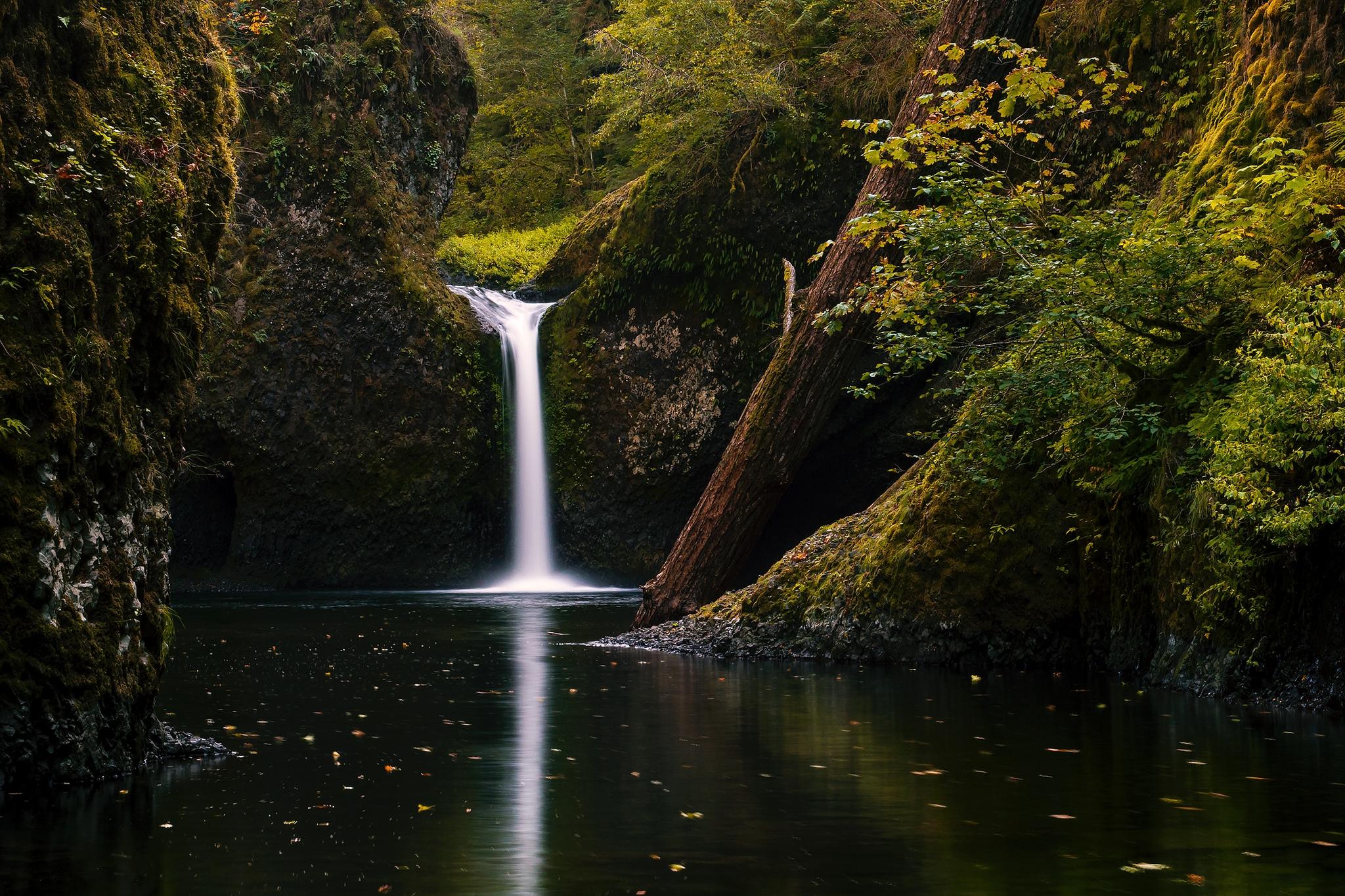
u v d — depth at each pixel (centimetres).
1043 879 368
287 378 2319
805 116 2141
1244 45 1093
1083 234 842
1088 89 1602
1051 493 969
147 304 561
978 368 971
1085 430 882
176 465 599
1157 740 620
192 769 545
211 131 627
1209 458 800
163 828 433
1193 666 819
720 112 2214
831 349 1176
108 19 570
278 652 1112
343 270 2347
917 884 363
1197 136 1377
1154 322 859
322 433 2331
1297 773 532
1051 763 560
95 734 514
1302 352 695
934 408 2138
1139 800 480
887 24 2041
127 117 565
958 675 918
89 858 392
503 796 489
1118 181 1535
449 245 3030
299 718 705
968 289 945
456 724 682
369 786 508
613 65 3722
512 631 1350
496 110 3803
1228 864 385
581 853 400
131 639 541
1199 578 799
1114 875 372
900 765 555
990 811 461
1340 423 670
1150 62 1514
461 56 2647
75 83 545
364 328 2352
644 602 1252
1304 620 746
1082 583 953
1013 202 861
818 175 2172
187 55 624
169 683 877
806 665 995
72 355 509
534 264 2902
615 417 2384
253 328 2305
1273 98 966
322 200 2359
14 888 358
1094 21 1608
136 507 553
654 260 2298
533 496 2428
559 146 3738
